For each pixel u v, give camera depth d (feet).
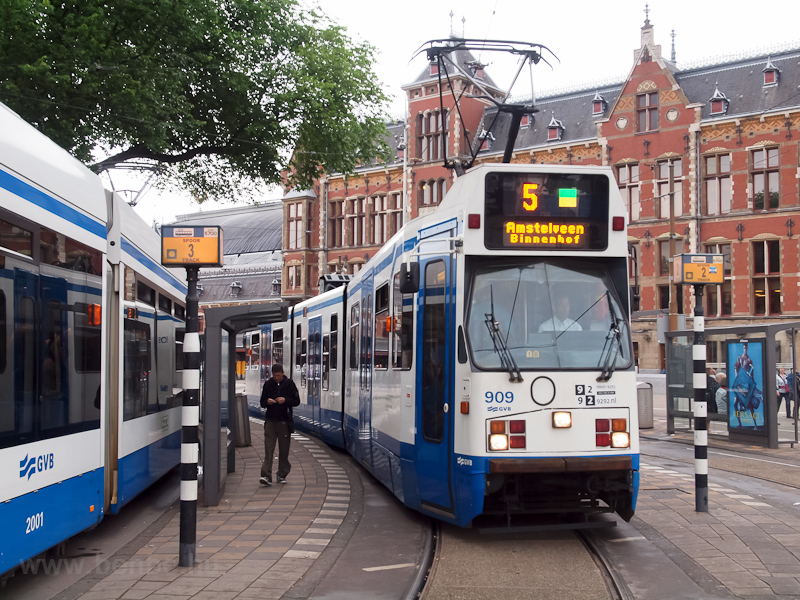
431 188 170.71
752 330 55.21
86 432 22.82
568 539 25.96
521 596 19.76
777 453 50.70
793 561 22.76
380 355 35.29
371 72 74.49
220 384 33.65
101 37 52.39
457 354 25.04
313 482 39.75
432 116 170.50
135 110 54.70
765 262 138.82
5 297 18.08
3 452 17.71
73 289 22.27
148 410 31.50
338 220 192.95
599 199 25.94
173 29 58.90
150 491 38.06
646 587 20.39
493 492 25.08
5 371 17.95
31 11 47.52
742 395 56.24
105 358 24.70
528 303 25.22
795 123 136.05
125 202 28.55
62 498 20.98
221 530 28.22
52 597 19.86
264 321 41.39
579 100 162.09
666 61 155.94
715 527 27.27
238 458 49.52
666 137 147.13
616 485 24.90
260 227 260.83
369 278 39.55
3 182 18.21
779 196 137.59
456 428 24.93
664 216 147.64
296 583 21.17
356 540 26.53
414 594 19.90
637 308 26.07
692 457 48.24
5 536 17.72
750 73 144.66
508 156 46.62
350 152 74.54
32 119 51.62
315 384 60.70
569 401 24.48
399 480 30.60
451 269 25.85
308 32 71.15
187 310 23.80
